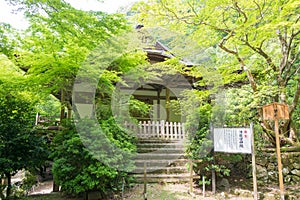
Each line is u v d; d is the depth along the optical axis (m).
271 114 4.53
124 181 5.24
